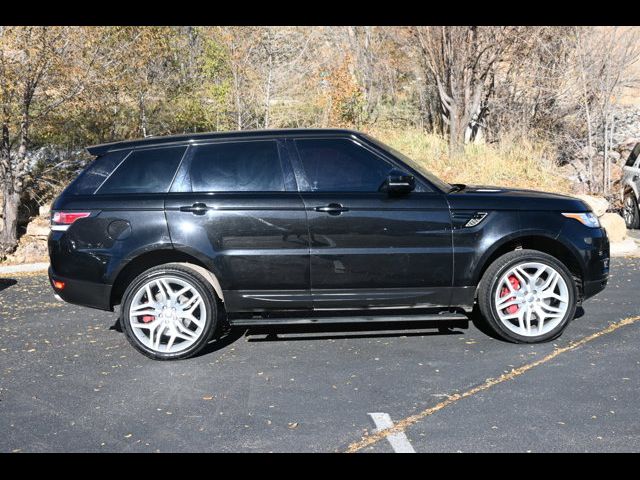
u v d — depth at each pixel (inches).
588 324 241.1
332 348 221.5
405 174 217.9
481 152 584.7
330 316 222.1
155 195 215.2
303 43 669.3
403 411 168.1
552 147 632.4
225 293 213.9
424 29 597.3
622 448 145.5
